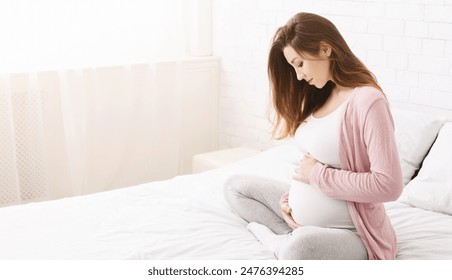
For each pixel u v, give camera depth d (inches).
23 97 142.2
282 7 151.8
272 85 88.3
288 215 93.2
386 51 132.4
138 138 161.8
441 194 104.7
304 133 86.6
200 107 173.2
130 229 95.5
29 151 144.4
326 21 82.0
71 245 90.0
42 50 143.3
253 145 167.0
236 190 101.7
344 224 84.8
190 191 113.3
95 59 151.9
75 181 149.8
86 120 150.3
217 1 169.2
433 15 123.3
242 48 164.6
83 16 147.7
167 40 165.0
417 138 117.8
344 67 81.8
